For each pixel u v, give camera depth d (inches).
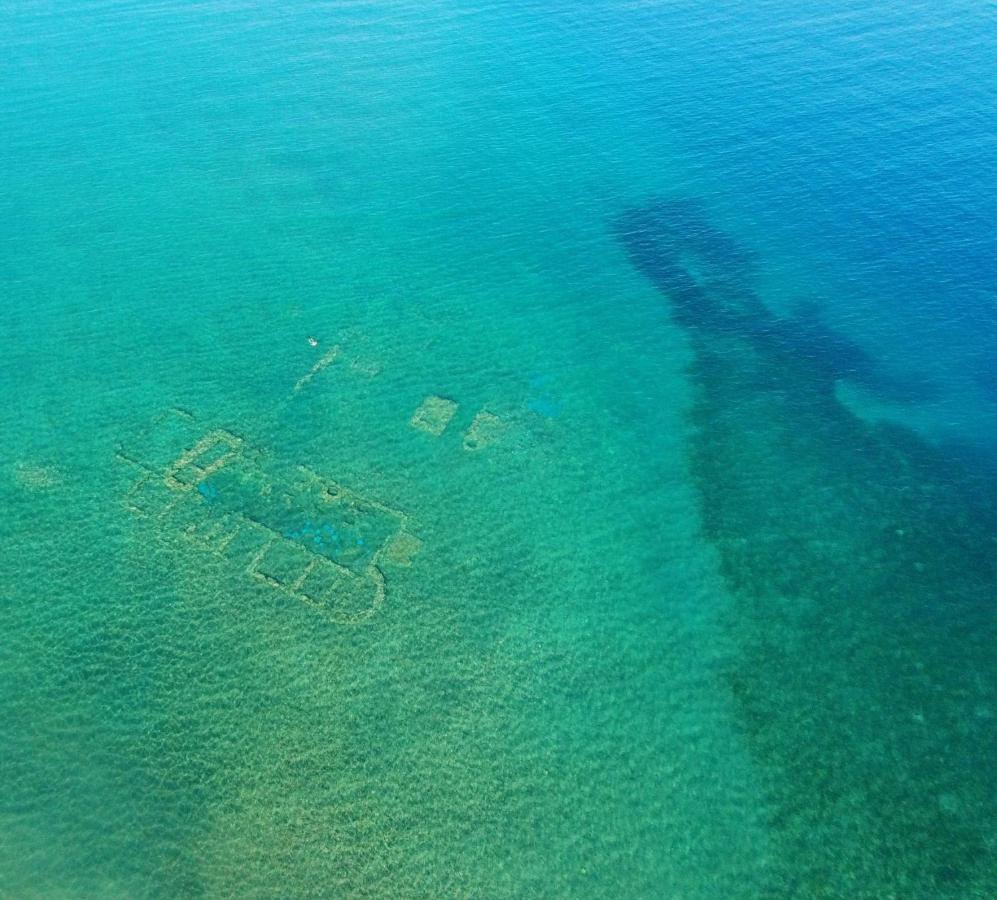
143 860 1224.2
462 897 1204.5
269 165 2773.1
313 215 2564.0
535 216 2588.6
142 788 1296.8
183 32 3612.2
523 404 1987.0
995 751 1370.6
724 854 1251.2
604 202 2642.7
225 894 1197.1
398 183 2711.6
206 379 2006.6
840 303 2265.0
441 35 3619.6
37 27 3636.8
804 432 1931.6
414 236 2497.5
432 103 3125.0
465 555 1647.4
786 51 3425.2
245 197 2632.9
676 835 1269.7
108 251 2399.1
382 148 2876.5
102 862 1219.9
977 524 1731.1
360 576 1594.5
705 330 2203.5
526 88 3228.3
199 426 1887.3
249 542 1643.7
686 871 1232.8
